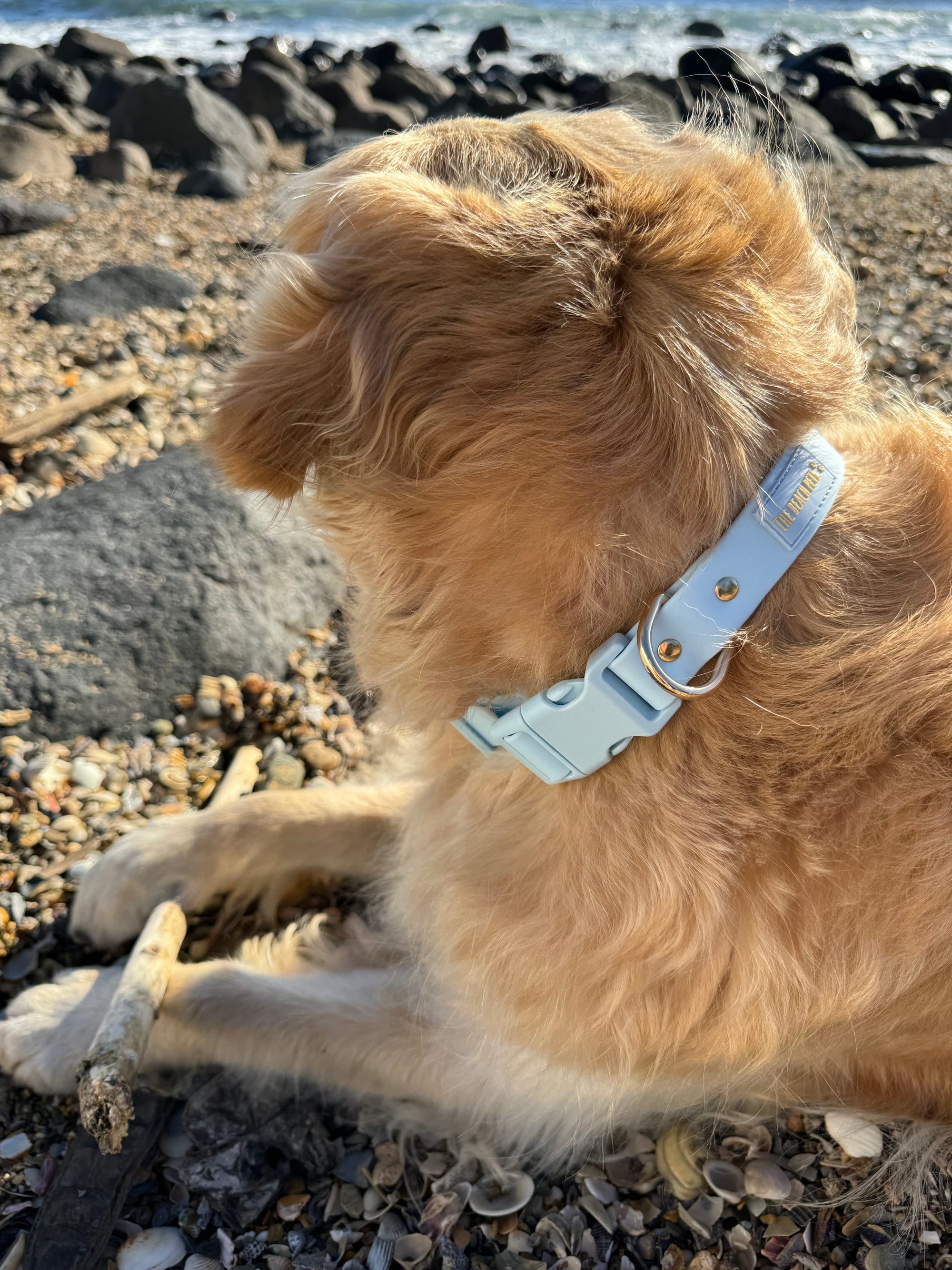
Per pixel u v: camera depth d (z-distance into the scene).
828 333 0.41
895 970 0.42
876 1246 0.54
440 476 0.38
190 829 0.67
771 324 0.39
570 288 0.37
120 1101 0.50
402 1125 0.59
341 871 0.71
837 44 4.99
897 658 0.39
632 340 0.37
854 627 0.40
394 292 0.37
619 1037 0.46
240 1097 0.58
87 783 0.78
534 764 0.42
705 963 0.43
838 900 0.41
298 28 6.61
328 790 0.71
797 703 0.39
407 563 0.41
